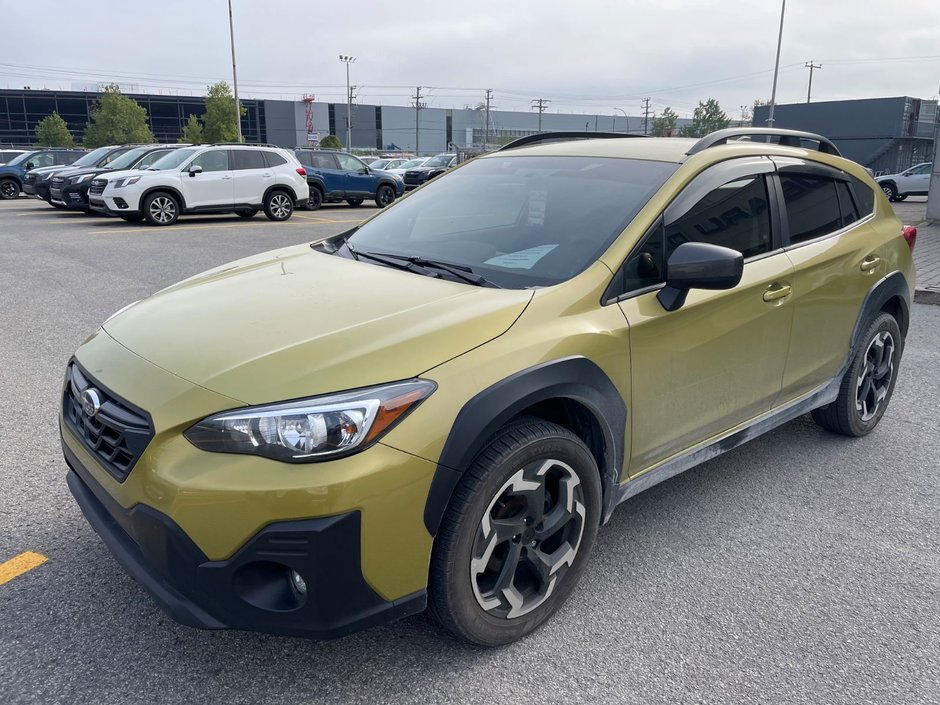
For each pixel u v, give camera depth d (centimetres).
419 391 215
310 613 208
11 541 309
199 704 226
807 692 238
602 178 324
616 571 302
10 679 232
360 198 2247
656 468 302
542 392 236
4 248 1144
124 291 818
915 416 483
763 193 346
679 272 266
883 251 414
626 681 240
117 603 271
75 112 7512
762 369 339
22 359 561
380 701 229
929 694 238
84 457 242
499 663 246
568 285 265
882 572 307
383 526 208
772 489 378
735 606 281
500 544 246
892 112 4475
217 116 6347
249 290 286
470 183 369
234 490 199
